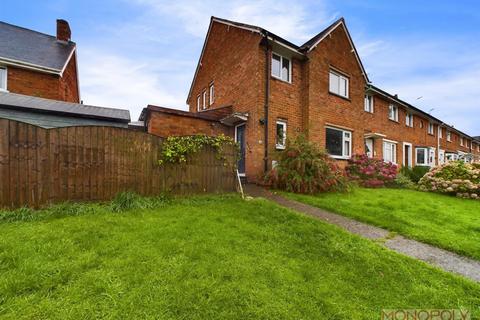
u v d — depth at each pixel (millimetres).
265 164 8586
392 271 2719
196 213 4301
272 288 2219
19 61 9094
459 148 26094
